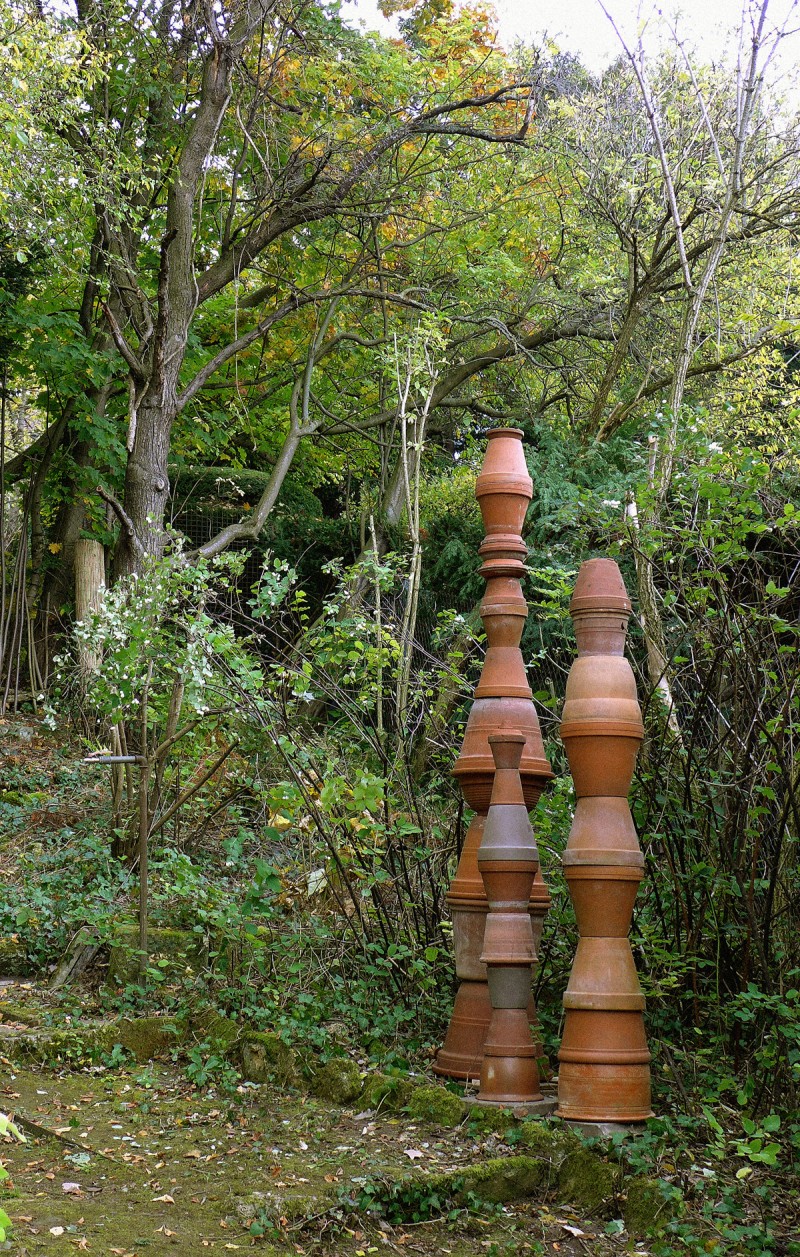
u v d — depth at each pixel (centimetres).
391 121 1299
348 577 637
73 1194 337
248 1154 370
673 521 497
